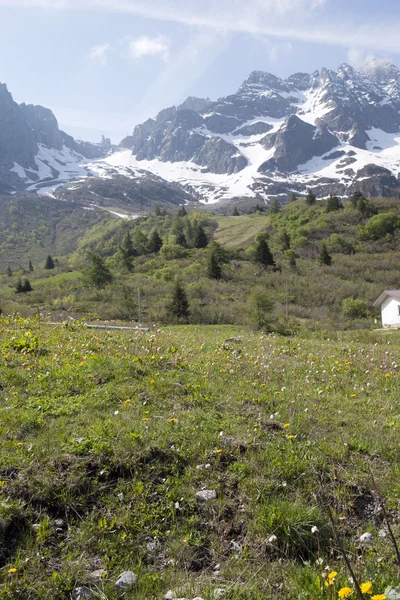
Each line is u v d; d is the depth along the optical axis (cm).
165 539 425
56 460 487
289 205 15550
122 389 709
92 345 975
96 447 516
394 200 13062
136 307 6150
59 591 360
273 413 698
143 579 376
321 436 624
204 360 996
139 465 505
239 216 17712
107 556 398
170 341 1245
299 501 470
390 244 9881
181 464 523
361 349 1486
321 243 9831
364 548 417
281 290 7012
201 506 465
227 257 9662
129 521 434
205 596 358
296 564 407
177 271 8719
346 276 7988
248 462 532
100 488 469
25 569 373
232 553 417
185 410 669
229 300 6450
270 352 1255
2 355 815
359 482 521
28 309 5562
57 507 444
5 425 550
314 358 1209
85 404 644
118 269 10200
